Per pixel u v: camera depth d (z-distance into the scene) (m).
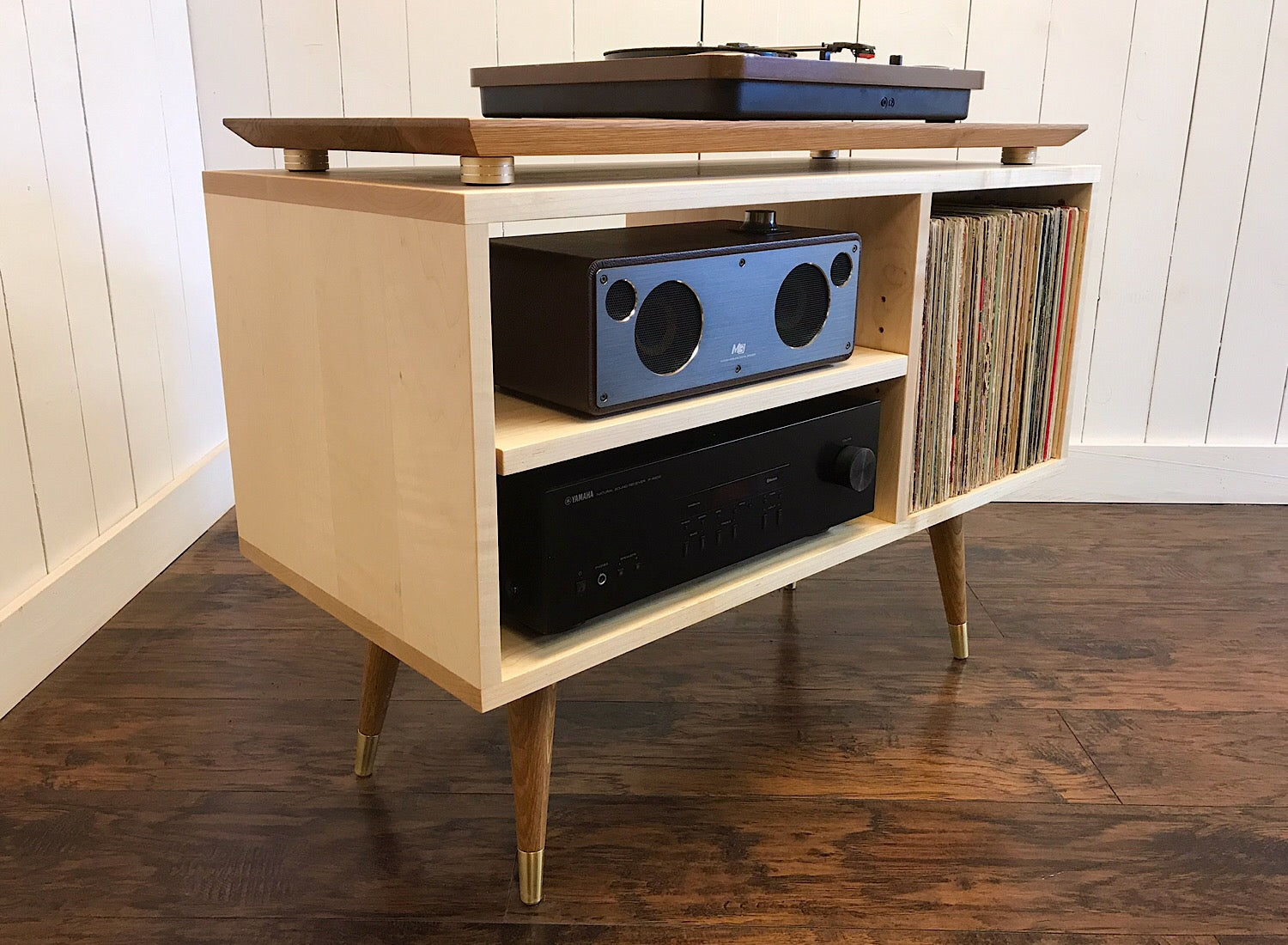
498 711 1.18
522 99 0.95
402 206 0.68
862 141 0.91
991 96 1.70
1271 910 0.87
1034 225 1.11
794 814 0.99
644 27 1.67
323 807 1.00
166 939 0.83
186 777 1.04
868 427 1.02
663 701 1.20
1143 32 1.66
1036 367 1.18
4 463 1.17
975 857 0.94
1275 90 1.68
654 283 0.79
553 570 0.78
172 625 1.37
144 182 1.51
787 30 1.68
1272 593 1.50
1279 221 1.74
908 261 0.99
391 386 0.74
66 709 1.17
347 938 0.83
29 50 1.22
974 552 1.64
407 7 1.65
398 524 0.77
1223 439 1.85
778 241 0.88
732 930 0.85
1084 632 1.38
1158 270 1.77
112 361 1.42
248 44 1.67
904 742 1.12
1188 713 1.18
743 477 0.91
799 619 1.41
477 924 0.85
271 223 0.83
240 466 0.98
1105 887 0.90
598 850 0.94
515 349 0.83
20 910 0.86
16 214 1.20
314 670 1.26
